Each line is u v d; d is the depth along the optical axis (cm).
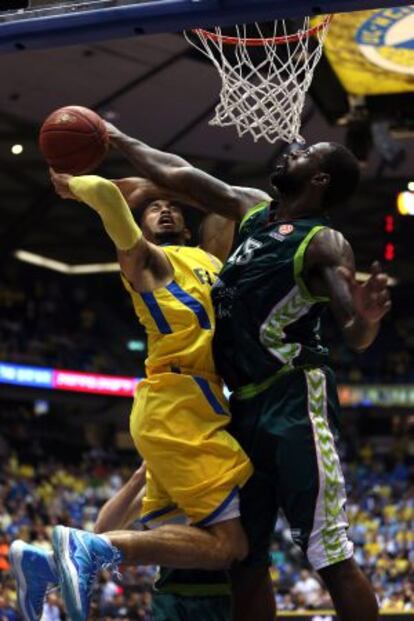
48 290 3195
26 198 2548
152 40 1638
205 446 382
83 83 1848
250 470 384
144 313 401
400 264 2905
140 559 359
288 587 1833
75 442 2983
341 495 379
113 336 3228
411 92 1336
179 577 453
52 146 405
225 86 527
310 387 384
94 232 2825
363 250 2792
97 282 3300
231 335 392
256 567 396
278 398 383
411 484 2677
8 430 2755
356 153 1388
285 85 525
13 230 2783
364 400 2984
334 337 3180
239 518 381
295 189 393
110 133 441
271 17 388
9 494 2230
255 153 2092
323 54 1231
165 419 387
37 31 414
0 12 418
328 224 391
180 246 430
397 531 2227
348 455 2966
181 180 432
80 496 2391
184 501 382
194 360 395
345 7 376
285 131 523
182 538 368
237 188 434
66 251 3017
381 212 2500
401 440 3080
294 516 374
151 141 2067
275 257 379
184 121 1969
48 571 351
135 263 390
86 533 349
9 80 1848
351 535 2175
